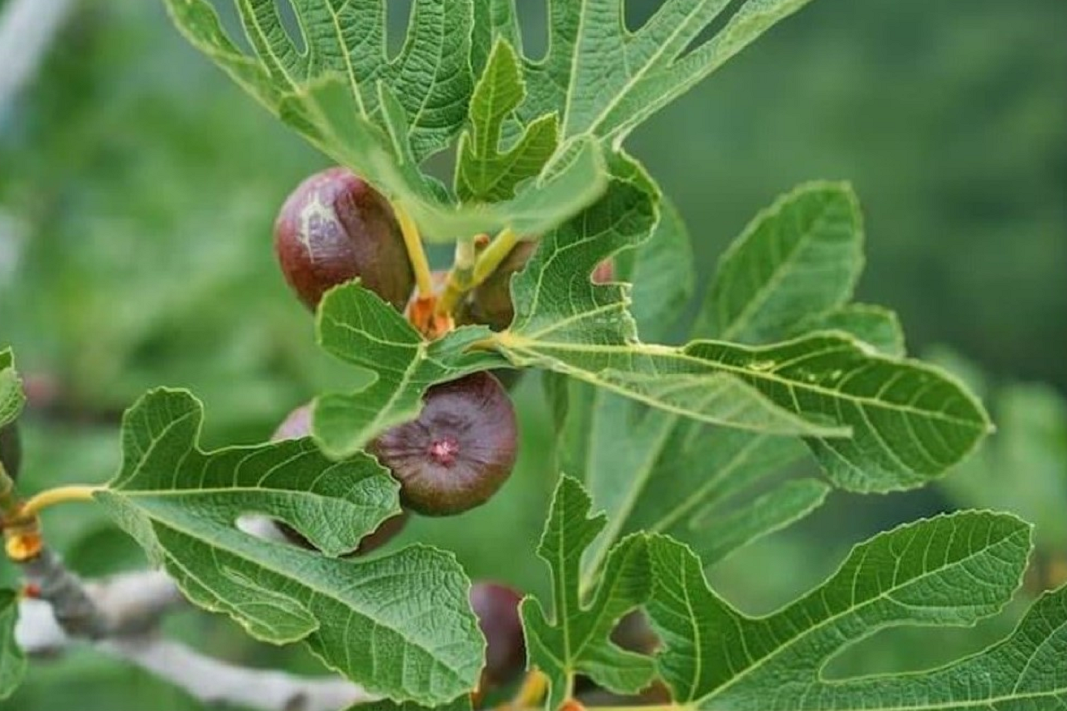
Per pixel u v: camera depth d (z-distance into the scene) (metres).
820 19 9.81
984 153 9.26
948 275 9.17
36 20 1.76
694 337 1.25
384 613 1.06
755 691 1.11
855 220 1.24
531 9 6.38
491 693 1.23
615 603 1.11
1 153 2.36
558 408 1.18
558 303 1.06
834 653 1.10
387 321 1.04
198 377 1.99
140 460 1.08
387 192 1.04
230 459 1.07
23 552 1.15
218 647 1.84
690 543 1.23
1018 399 1.78
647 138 9.73
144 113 2.49
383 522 1.09
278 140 2.63
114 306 2.10
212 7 1.01
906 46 9.68
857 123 9.56
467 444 1.07
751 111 9.71
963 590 1.09
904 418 1.03
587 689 1.16
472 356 1.05
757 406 1.03
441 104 1.09
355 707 1.06
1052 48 9.29
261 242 2.18
